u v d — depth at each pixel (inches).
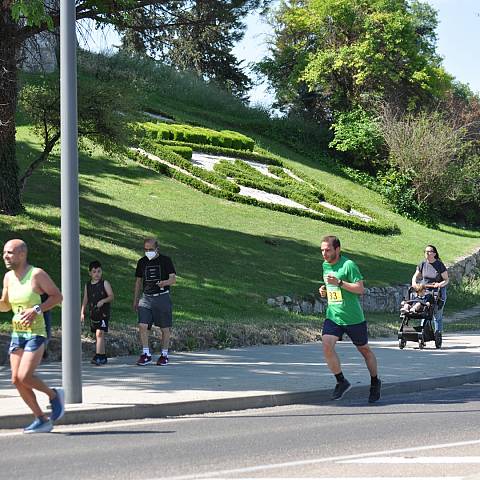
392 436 682.2
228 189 2851.9
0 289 1418.6
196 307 1572.3
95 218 2137.1
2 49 1675.7
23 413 716.7
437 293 1413.6
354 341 871.7
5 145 1829.5
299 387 914.1
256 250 2250.2
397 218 3454.7
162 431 703.7
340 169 3814.0
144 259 1099.9
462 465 566.9
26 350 666.8
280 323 1534.2
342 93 4158.5
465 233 3750.0
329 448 629.9
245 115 4133.9
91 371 1028.5
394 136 3686.0
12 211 1863.9
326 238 858.8
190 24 1843.0
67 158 794.2
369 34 3986.2
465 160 3939.5
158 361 1097.4
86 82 1913.1
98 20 1647.4
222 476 530.6
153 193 2593.5
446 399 922.7
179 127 3287.4
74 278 786.2
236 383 939.3
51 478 525.0
